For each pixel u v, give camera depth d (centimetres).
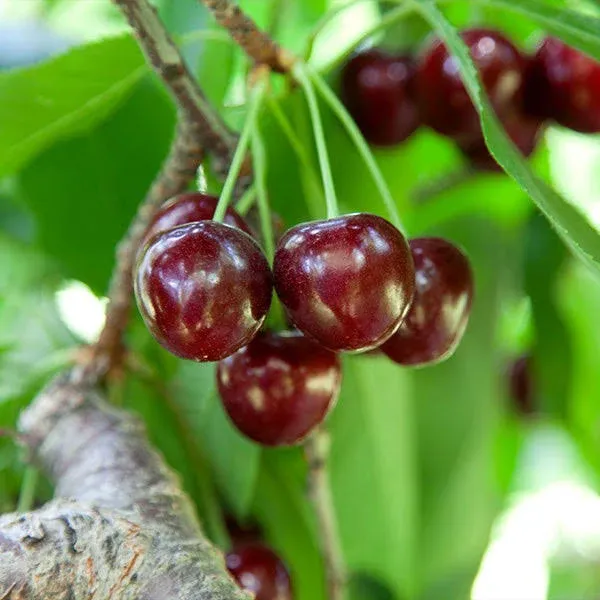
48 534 42
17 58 58
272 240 46
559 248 60
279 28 59
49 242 56
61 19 70
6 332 57
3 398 53
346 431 58
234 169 45
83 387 50
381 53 55
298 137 52
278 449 56
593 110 53
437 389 62
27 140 51
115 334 51
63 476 48
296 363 46
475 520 63
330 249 42
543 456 96
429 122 54
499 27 58
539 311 61
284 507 56
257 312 42
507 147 44
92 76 50
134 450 48
